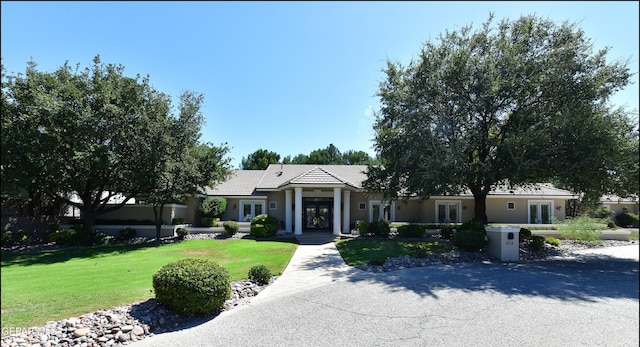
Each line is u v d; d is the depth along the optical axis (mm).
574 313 6879
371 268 11609
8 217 20359
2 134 15352
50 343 5156
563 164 14430
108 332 5625
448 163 14758
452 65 16203
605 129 13609
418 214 25938
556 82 15344
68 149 17203
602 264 13211
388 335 5707
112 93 18594
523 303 7590
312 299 7867
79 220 23391
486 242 15039
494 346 5258
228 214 26016
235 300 7719
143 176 18766
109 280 9484
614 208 32500
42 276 10227
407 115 16594
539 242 16516
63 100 17375
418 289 8820
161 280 6480
